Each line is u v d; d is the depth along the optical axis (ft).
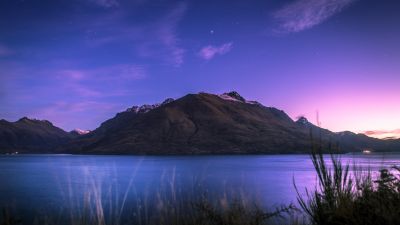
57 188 227.20
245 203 18.21
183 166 556.51
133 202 122.31
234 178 272.31
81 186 212.64
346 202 14.79
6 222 15.92
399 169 15.52
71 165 635.25
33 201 158.30
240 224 16.85
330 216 14.60
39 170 502.38
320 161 16.10
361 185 15.31
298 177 323.57
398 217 13.08
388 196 14.58
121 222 47.21
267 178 308.40
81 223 16.07
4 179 343.67
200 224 17.49
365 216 14.35
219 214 17.58
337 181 15.61
